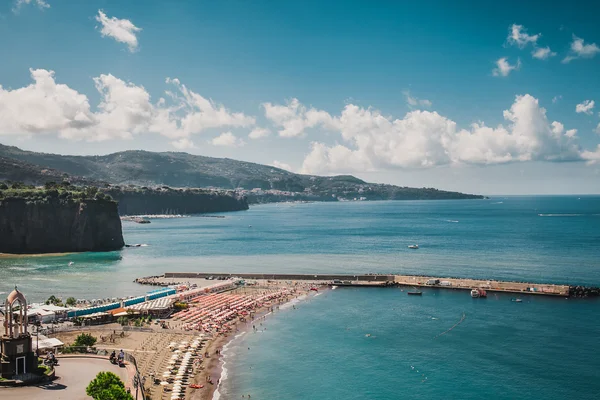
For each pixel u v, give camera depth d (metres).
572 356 113.94
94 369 94.19
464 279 194.25
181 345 117.19
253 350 119.12
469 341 124.88
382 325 139.75
